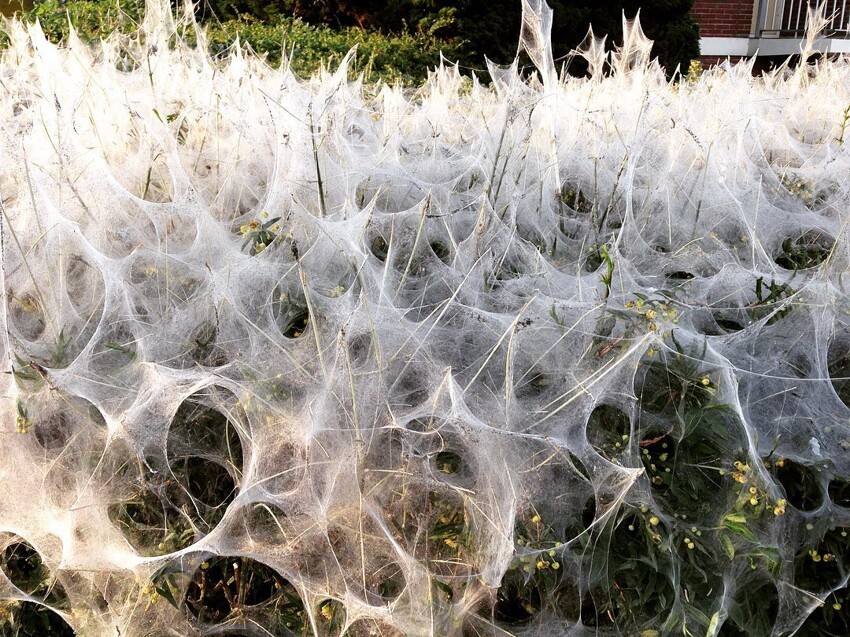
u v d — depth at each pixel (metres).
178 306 1.66
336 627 1.26
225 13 6.67
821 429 1.51
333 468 1.29
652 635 1.30
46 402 1.36
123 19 3.88
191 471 1.41
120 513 1.34
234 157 2.20
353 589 1.26
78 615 1.32
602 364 1.47
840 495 1.49
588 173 2.46
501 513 1.24
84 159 1.88
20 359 1.40
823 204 2.51
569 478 1.35
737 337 1.66
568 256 2.09
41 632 1.39
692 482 1.38
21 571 1.39
